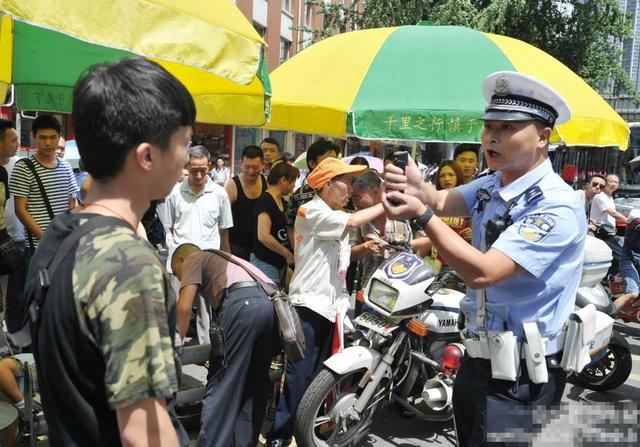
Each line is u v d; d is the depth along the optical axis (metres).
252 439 2.88
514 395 1.98
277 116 4.20
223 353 2.78
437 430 3.68
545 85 1.86
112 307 1.02
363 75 3.93
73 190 4.86
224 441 2.74
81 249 1.08
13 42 4.24
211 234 4.59
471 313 2.11
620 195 12.77
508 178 2.04
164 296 1.08
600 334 3.80
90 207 1.18
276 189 4.35
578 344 1.98
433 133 3.67
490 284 1.77
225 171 13.46
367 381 3.14
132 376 1.00
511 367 1.93
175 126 1.14
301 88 4.11
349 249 3.37
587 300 4.11
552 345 1.99
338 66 4.11
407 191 2.18
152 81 1.12
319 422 3.08
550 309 1.95
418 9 13.13
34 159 4.65
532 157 1.93
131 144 1.10
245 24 2.67
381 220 3.95
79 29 2.01
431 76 3.81
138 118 1.09
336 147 4.66
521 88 1.90
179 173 1.19
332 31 15.21
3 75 4.35
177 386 1.06
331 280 3.20
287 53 20.80
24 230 4.76
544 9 15.80
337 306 3.23
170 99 1.13
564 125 3.93
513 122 1.89
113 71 1.12
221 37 2.43
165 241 5.04
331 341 3.25
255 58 2.58
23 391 2.92
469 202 2.27
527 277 1.89
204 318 4.17
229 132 16.91
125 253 1.07
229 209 4.74
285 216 4.35
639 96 17.20
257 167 5.08
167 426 1.04
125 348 1.01
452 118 3.65
